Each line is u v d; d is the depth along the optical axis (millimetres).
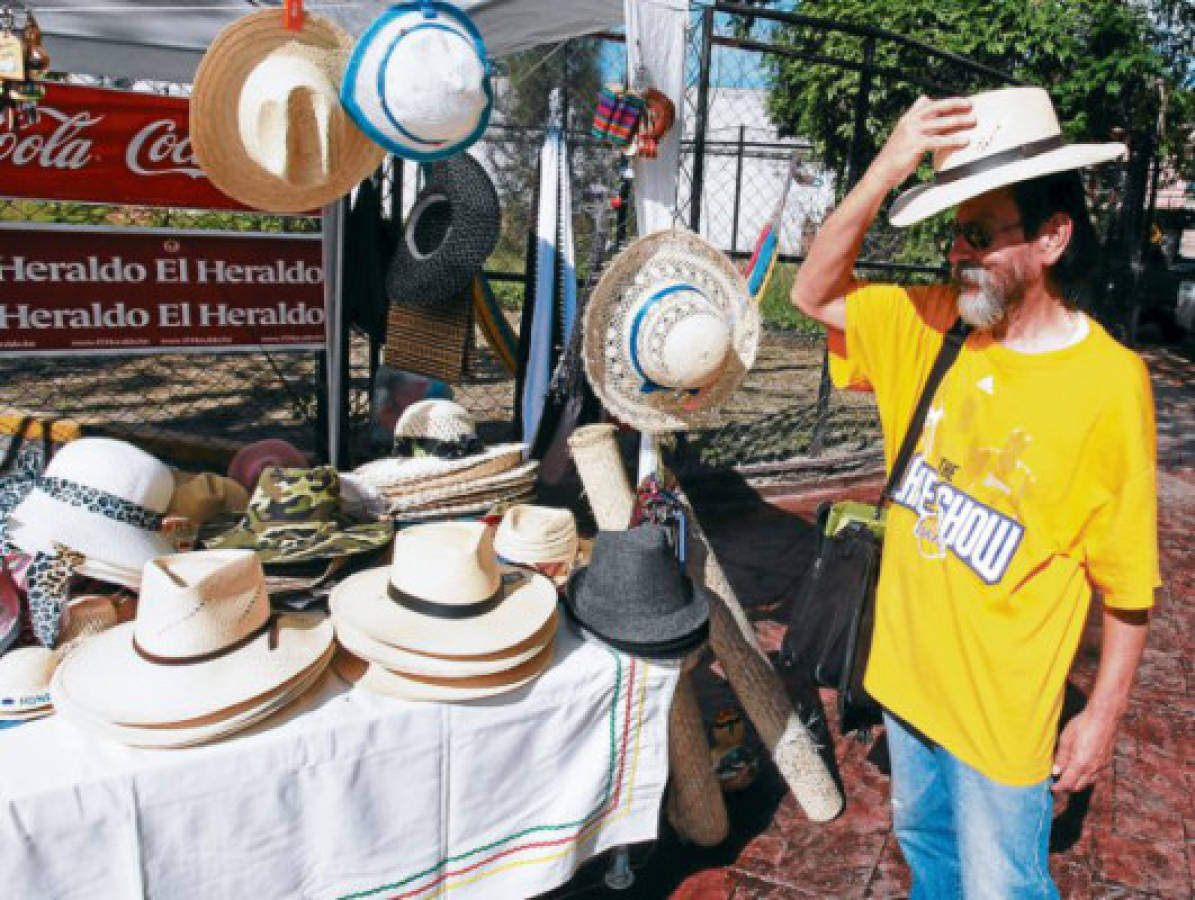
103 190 3605
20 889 1549
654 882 2723
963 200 1744
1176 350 14156
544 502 5711
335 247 3955
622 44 6629
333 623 2037
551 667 2117
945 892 2129
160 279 3887
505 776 2041
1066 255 1735
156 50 3291
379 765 1858
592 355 2871
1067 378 1691
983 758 1824
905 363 2035
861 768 3391
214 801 1692
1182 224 16688
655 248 2916
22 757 1641
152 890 1669
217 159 2295
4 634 1938
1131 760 3547
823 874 2801
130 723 1640
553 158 4059
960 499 1854
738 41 5676
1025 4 8945
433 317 4051
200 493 2775
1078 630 1791
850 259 2053
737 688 2965
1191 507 6801
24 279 3582
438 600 1985
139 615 1770
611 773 2225
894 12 8898
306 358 9305
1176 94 9500
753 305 3109
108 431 5184
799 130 9953
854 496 6609
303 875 1829
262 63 2242
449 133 2330
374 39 2223
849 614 2855
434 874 1993
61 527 1942
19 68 2303
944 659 1882
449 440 3271
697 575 2902
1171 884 2877
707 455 6562
